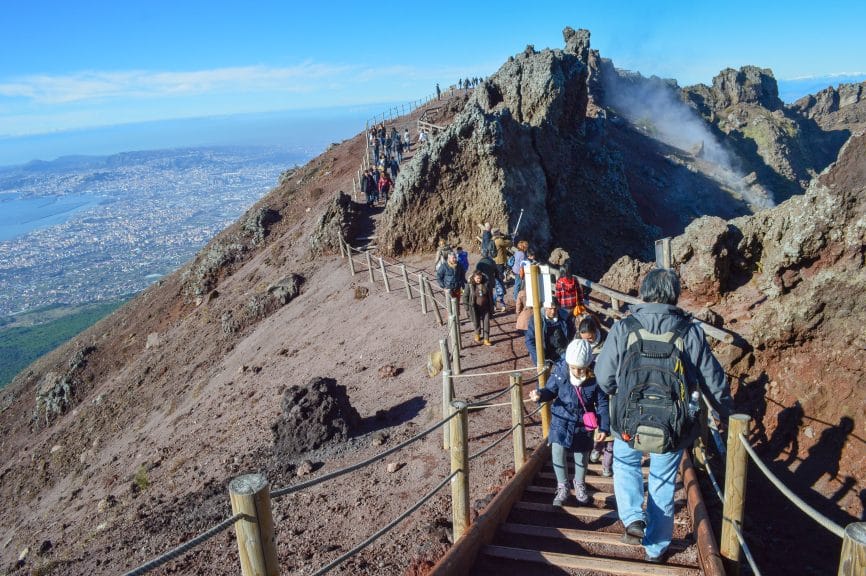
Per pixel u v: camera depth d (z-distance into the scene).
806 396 7.79
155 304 41.44
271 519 3.27
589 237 41.38
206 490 11.36
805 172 137.75
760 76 161.50
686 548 5.20
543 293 9.70
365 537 7.95
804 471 7.35
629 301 11.09
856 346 7.45
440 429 10.92
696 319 9.76
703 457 6.64
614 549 5.34
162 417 23.08
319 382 12.12
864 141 8.31
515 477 6.89
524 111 40.78
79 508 16.58
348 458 10.84
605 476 7.13
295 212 43.41
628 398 4.36
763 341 8.48
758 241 11.34
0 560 15.88
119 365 36.44
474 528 5.38
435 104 62.84
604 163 46.78
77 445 26.95
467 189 26.70
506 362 13.41
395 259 27.34
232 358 24.56
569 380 6.01
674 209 83.06
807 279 8.65
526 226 27.34
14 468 28.20
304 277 28.94
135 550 9.81
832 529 2.93
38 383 40.22
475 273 14.37
